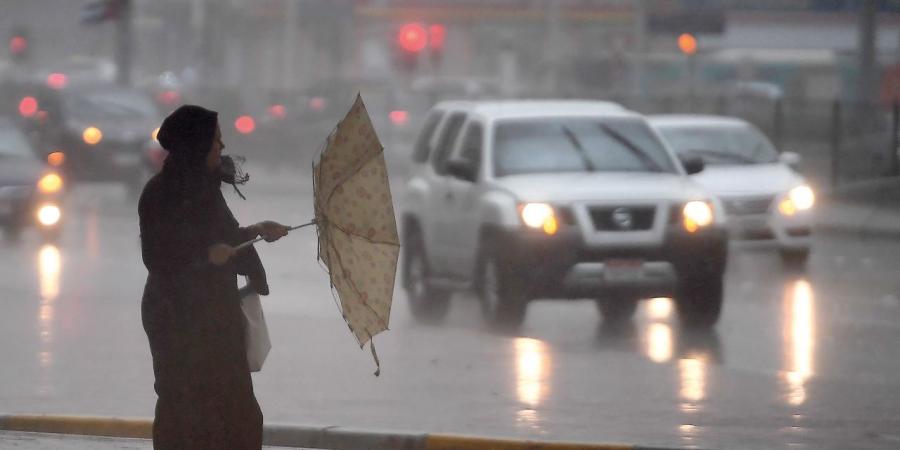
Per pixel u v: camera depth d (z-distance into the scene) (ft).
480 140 112.88
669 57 423.64
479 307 122.52
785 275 143.02
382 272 48.16
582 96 287.07
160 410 50.11
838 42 430.61
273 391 78.54
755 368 87.35
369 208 48.11
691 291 104.37
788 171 150.10
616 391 78.59
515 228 102.27
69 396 76.59
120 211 219.00
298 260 156.76
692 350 95.40
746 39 434.71
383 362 88.69
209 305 49.44
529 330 105.91
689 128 156.15
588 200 102.58
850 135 233.96
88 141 231.30
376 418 71.15
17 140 181.98
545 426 69.31
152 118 241.76
